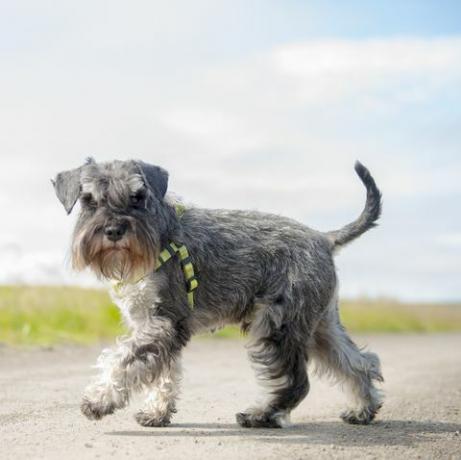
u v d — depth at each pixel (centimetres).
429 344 521
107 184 215
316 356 237
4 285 507
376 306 799
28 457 190
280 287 226
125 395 210
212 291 225
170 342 215
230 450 197
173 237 221
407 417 238
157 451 195
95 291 510
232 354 404
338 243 240
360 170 240
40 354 361
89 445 199
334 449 200
